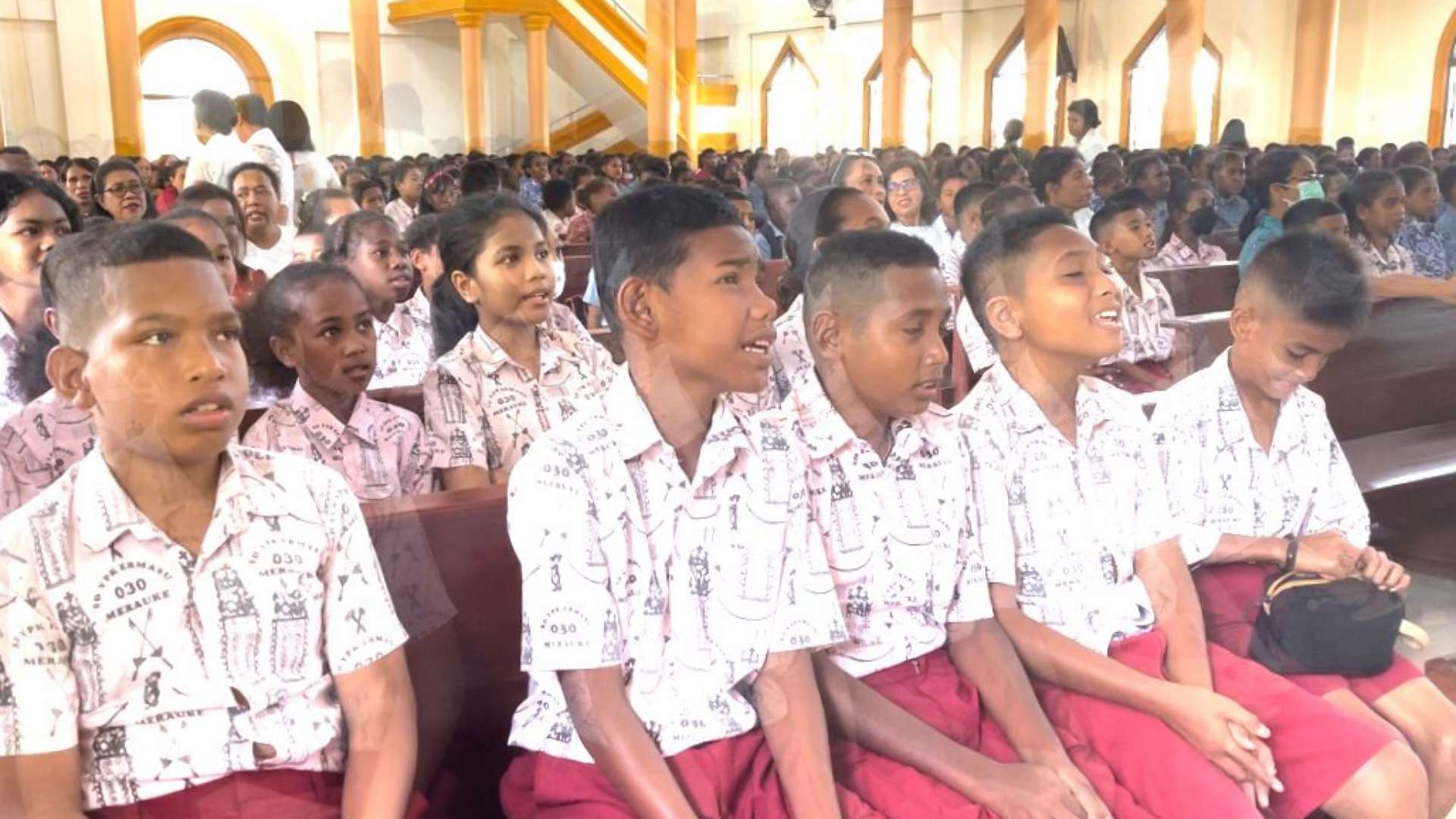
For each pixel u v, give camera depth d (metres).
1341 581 1.51
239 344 1.04
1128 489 1.47
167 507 1.09
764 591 1.27
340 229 1.27
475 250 1.29
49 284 0.97
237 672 1.14
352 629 1.23
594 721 1.22
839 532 1.34
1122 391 1.44
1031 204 1.19
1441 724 1.47
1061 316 1.27
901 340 1.19
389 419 1.41
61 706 1.07
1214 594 1.55
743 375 1.13
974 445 1.41
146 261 0.94
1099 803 1.31
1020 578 1.46
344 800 1.20
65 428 1.22
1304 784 1.39
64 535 1.07
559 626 1.21
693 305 1.09
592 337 1.33
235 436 1.19
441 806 1.36
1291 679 1.50
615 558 1.22
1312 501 1.57
